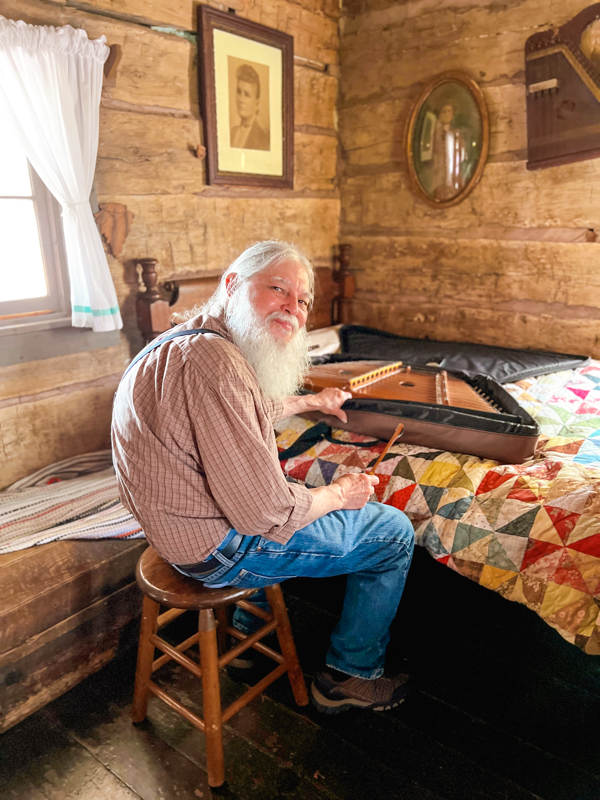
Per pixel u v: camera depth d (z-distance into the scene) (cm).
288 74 309
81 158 216
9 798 141
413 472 180
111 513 202
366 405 193
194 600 135
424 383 218
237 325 133
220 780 142
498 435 174
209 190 287
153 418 121
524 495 161
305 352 149
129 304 260
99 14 227
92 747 155
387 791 141
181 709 149
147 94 250
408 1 315
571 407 220
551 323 307
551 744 153
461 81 302
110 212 244
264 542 133
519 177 300
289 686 174
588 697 168
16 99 200
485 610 196
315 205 355
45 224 227
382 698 163
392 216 352
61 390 239
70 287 234
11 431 225
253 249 139
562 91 276
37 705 168
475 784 142
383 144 344
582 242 289
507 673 176
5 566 172
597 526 147
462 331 340
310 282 142
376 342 320
